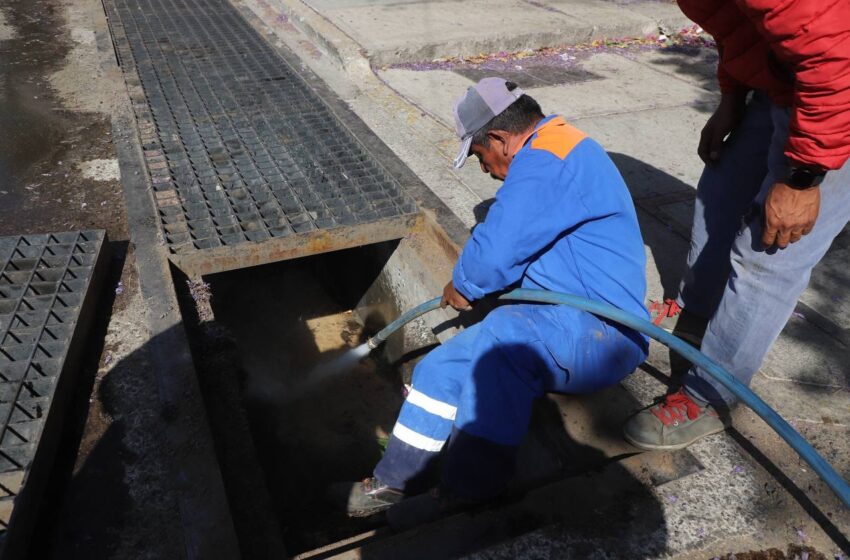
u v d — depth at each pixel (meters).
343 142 4.09
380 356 3.94
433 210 3.38
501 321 2.00
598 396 2.45
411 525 2.14
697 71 5.87
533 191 1.89
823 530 1.95
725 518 1.97
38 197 3.49
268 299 4.36
